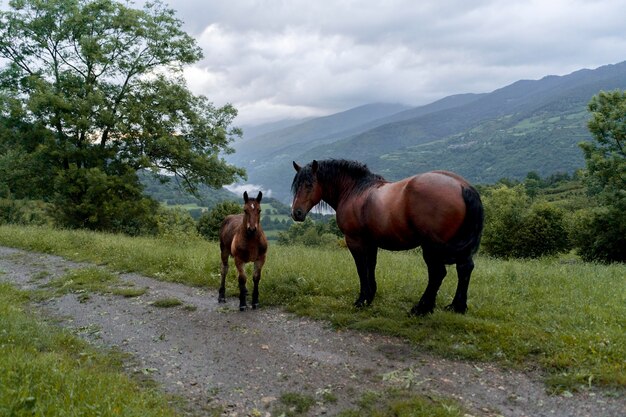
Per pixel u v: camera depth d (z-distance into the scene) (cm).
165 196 9094
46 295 964
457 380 501
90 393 412
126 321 786
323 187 787
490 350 559
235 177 3128
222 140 3012
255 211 787
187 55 2848
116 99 2788
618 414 415
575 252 3353
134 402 417
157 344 670
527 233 3075
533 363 524
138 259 1280
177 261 1208
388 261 1190
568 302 725
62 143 2619
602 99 2908
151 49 2794
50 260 1407
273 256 1254
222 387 518
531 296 786
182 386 522
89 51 2541
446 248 614
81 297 946
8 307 767
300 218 794
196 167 2884
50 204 2989
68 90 2614
